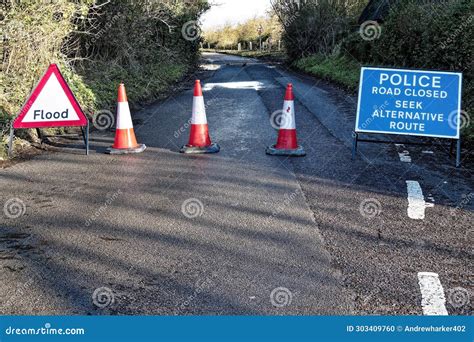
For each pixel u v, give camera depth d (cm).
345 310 296
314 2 2688
